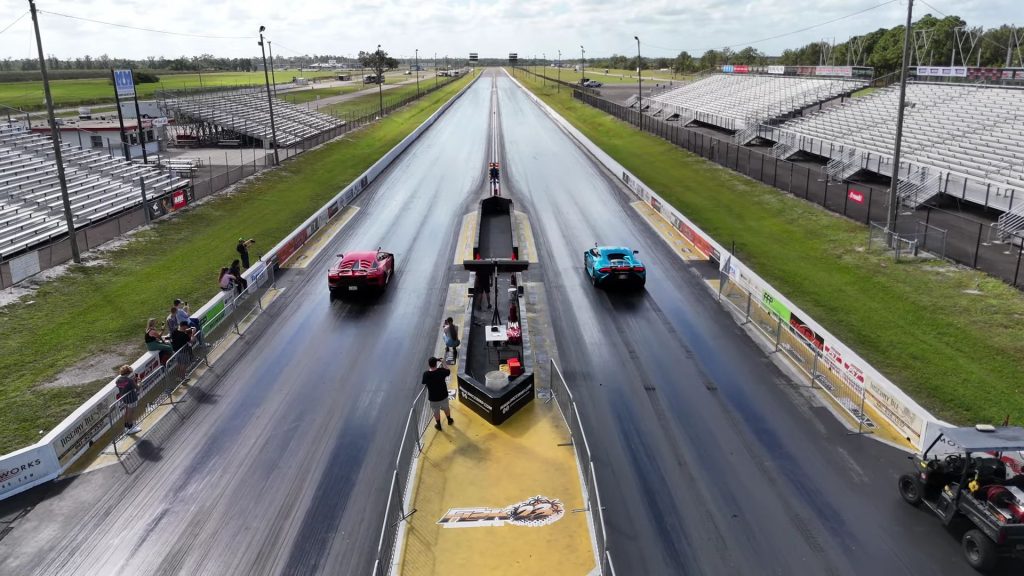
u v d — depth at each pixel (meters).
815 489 13.43
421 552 11.39
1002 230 28.84
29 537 12.36
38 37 26.22
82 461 14.81
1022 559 11.37
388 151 57.88
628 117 77.69
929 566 11.28
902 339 19.89
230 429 16.03
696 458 14.54
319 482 13.88
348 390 17.91
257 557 11.74
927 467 12.32
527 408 16.45
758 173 46.69
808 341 18.88
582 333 21.61
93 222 35.81
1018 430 11.84
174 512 13.00
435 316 23.17
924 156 41.53
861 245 29.31
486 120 87.00
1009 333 19.81
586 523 12.17
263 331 22.08
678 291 25.50
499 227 35.53
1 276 25.34
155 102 72.50
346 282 24.69
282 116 81.62
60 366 19.11
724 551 11.72
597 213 38.41
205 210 38.38
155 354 17.80
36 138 49.66
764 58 173.25
